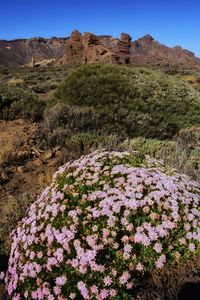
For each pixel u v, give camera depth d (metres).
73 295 3.92
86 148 8.55
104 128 10.07
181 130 11.06
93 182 4.85
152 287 3.91
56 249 4.25
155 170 5.22
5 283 4.68
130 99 12.16
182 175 5.30
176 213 4.29
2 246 5.43
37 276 4.22
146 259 4.02
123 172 4.96
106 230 4.14
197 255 4.20
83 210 4.53
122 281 3.84
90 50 104.50
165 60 168.25
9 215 6.07
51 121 10.20
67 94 12.79
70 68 78.44
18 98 13.22
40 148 8.67
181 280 3.96
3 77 55.25
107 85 12.46
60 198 4.79
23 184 7.15
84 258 4.00
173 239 4.20
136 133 10.65
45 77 49.47
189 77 50.34
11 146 8.67
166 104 12.93
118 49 116.62
